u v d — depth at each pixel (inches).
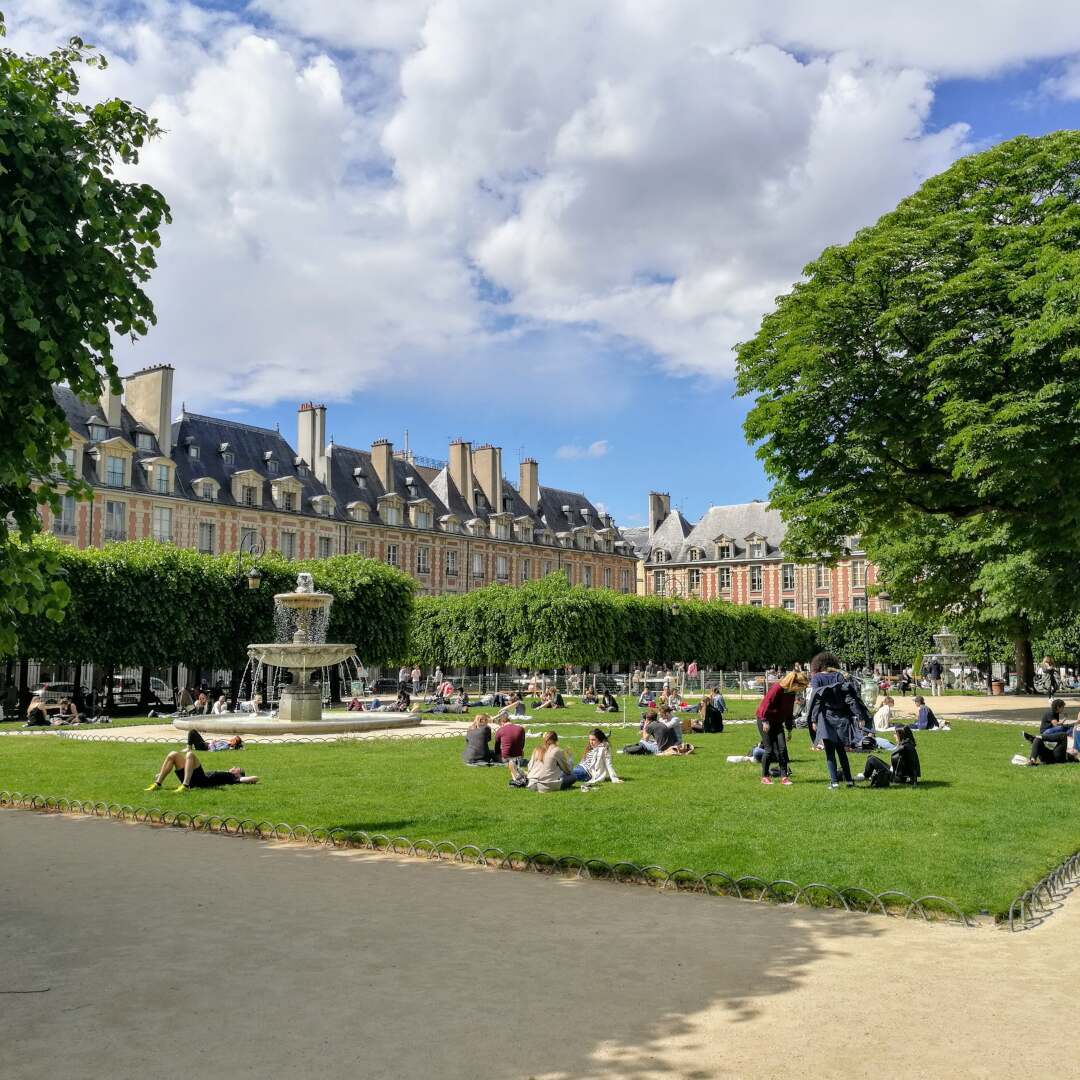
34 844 412.2
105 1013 214.7
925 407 843.4
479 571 3046.3
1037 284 718.5
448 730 1035.9
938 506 900.0
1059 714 657.6
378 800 515.5
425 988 228.7
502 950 258.4
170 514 2206.0
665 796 511.5
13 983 234.7
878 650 2839.6
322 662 1050.7
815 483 917.2
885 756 733.3
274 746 845.2
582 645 2112.5
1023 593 1098.7
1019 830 400.5
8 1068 186.7
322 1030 203.8
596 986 229.8
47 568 291.1
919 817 430.6
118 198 308.7
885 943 265.0
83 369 295.6
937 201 925.2
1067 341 728.3
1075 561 967.0
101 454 2074.3
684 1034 200.1
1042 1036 198.7
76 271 295.6
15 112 286.2
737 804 477.1
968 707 1413.6
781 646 2775.6
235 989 229.1
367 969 242.8
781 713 564.4
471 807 488.4
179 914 296.5
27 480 297.0
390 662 1731.1
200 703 1347.2
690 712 1285.7
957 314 823.1
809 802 478.6
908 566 1398.9
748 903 309.0
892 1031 201.5
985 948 259.9
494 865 366.6
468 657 2203.5
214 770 663.1
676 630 2400.3
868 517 938.7
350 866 366.3
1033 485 750.5
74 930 279.6
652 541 3838.6
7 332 283.6
